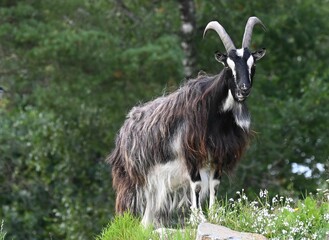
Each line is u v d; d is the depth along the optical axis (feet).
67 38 135.13
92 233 148.46
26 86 147.13
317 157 153.28
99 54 136.46
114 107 141.08
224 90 83.30
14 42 141.18
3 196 161.68
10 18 142.20
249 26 85.56
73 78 139.95
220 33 84.74
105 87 140.56
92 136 149.59
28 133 159.12
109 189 153.38
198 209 81.35
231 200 81.82
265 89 161.79
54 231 156.56
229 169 85.66
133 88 140.05
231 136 84.28
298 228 74.64
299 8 161.79
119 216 84.07
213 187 85.05
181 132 85.61
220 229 74.54
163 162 87.51
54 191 157.79
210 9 150.51
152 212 89.61
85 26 144.46
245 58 81.97
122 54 136.67
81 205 152.76
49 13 143.74
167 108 86.94
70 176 154.71
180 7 143.64
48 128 152.66
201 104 84.43
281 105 155.53
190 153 84.69
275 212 78.28
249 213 77.71
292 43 164.45
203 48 147.33
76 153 153.17
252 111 145.59
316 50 167.63
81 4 143.95
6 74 145.89
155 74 138.31
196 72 142.41
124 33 147.74
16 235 157.48
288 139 152.97
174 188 87.81
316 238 74.08
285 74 165.48
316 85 157.17
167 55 135.23
